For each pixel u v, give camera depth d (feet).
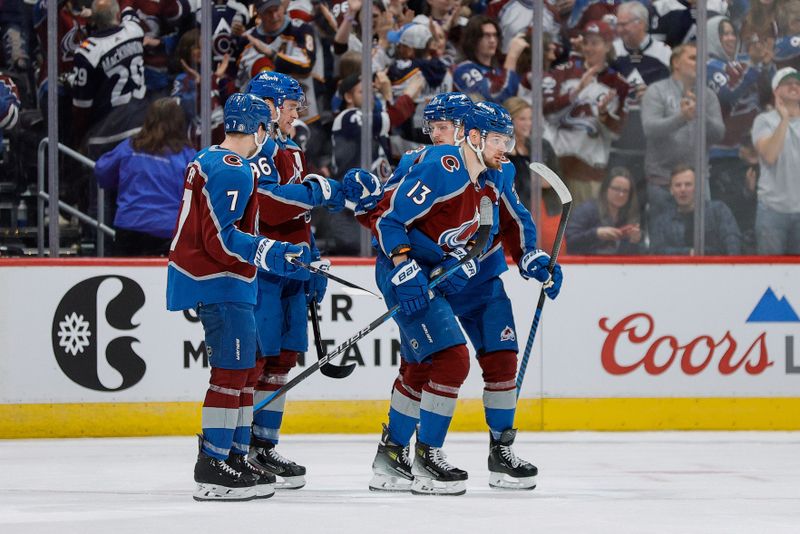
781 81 89.25
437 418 51.83
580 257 83.82
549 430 83.35
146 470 63.21
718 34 88.94
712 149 89.45
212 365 49.08
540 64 89.10
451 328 51.44
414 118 89.81
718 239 89.81
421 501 50.14
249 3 88.28
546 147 89.81
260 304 54.80
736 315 84.38
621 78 89.30
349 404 82.84
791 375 84.53
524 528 42.50
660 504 49.67
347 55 88.99
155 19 87.61
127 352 81.20
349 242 89.51
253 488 50.47
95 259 81.00
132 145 87.97
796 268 84.48
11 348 80.18
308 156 89.81
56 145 87.30
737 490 54.90
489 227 51.19
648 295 84.02
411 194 50.72
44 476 60.64
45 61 87.30
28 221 88.02
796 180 89.61
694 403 84.07
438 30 89.15
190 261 48.21
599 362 83.66
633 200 89.81
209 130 88.58
